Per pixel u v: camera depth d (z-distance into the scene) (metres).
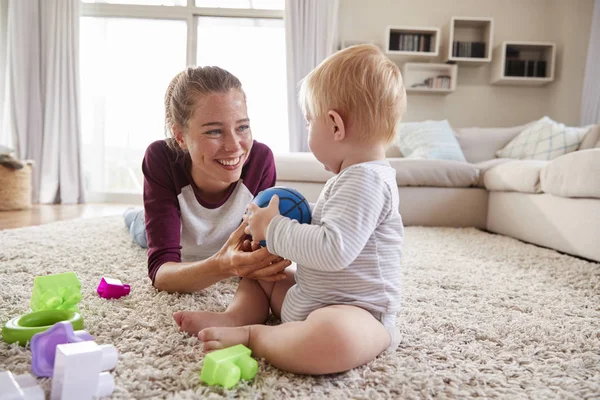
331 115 0.89
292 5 4.75
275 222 0.86
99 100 4.81
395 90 0.91
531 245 2.44
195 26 4.96
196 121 1.09
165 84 4.98
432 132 4.11
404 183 3.25
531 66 4.88
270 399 0.70
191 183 1.32
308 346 0.77
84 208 4.18
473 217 3.31
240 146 1.12
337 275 0.86
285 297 0.97
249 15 4.95
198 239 1.40
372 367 0.83
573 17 4.79
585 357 0.93
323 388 0.75
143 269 1.54
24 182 3.95
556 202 2.34
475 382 0.80
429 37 4.88
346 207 0.81
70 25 4.59
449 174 3.25
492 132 4.42
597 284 1.57
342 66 0.89
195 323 0.94
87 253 1.80
